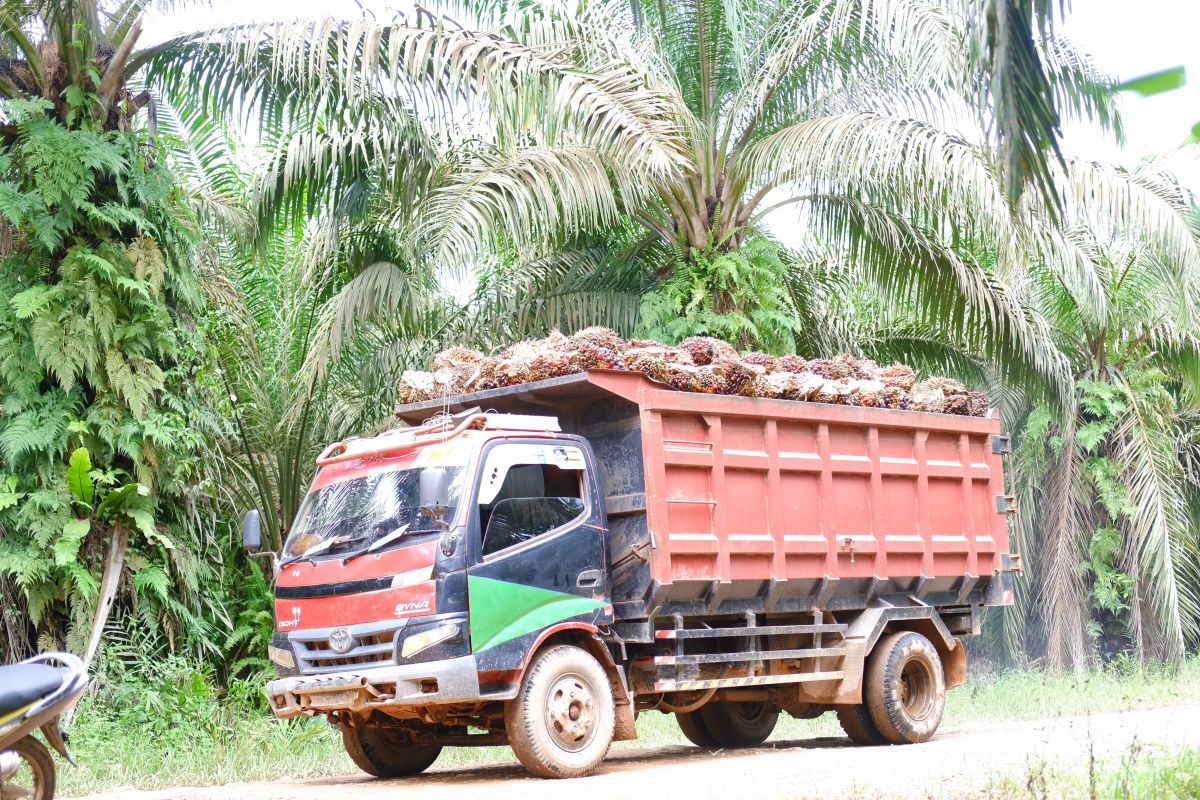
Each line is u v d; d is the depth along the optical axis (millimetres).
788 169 14844
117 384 11906
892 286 16453
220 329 15250
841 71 15828
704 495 9555
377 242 15406
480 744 9805
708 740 11672
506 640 8523
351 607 8633
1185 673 17828
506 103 12797
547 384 9430
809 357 17547
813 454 10352
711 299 15219
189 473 13039
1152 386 20062
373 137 13789
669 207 15562
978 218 14609
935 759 8977
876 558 10688
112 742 10719
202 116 14898
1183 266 14930
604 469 9641
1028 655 20703
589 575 9148
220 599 13758
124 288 12219
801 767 8773
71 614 11750
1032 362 16672
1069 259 15258
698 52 15734
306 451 16125
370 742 9766
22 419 11609
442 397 10273
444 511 8461
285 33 12852
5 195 11578
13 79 12352
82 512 12016
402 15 13328
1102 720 11883
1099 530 20047
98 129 12336
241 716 12109
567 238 16391
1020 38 4574
